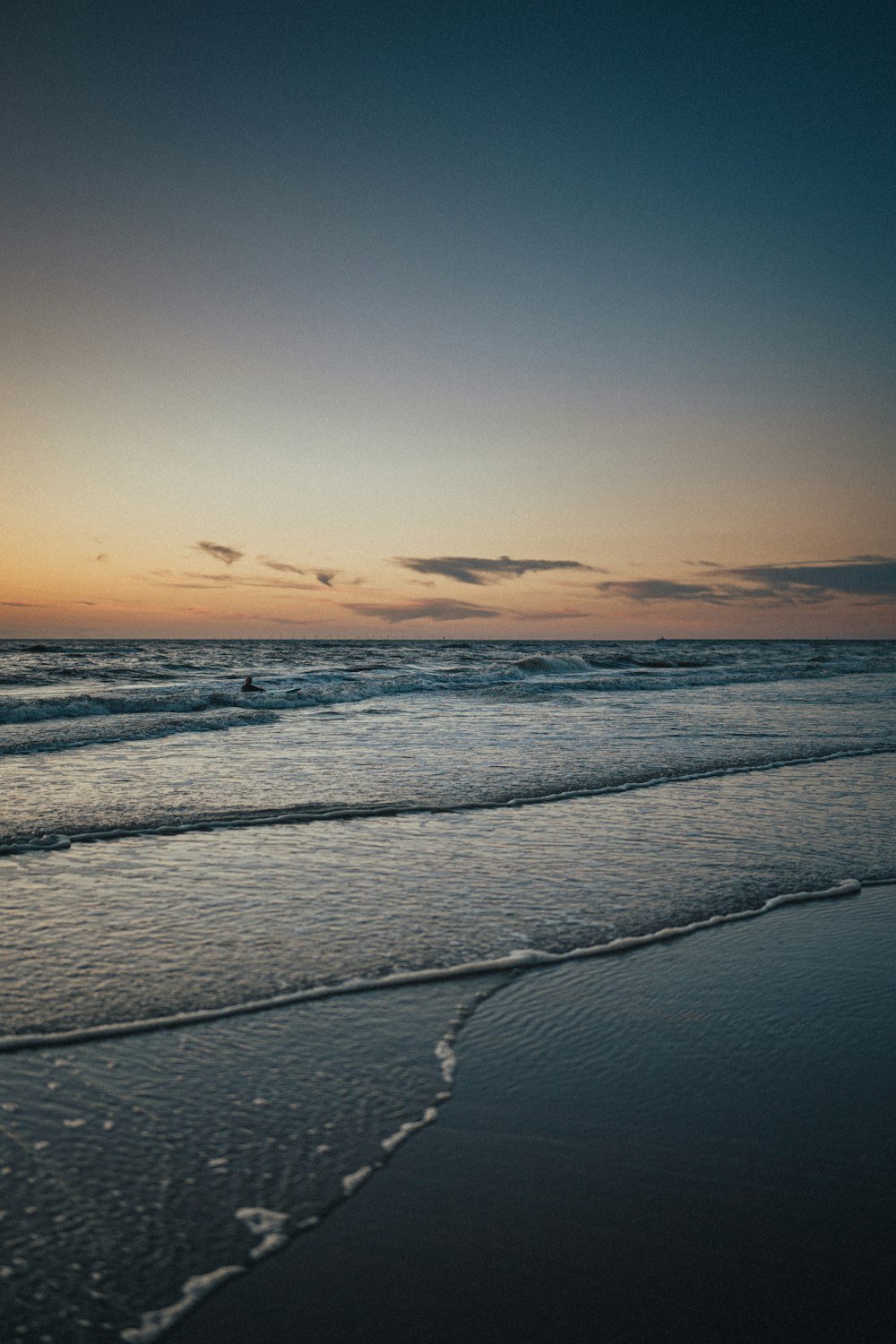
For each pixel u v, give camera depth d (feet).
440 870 16.43
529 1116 8.24
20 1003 10.15
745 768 29.86
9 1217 6.45
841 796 25.12
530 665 99.09
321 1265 6.17
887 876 16.88
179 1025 9.80
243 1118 7.98
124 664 109.91
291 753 32.37
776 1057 9.57
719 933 13.57
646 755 32.45
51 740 34.53
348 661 127.03
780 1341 5.58
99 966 11.35
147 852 17.24
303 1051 9.34
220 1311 5.69
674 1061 9.43
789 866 17.37
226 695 53.78
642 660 121.08
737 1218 6.86
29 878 15.24
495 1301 5.90
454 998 10.87
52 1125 7.72
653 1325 5.71
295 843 18.22
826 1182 7.36
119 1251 6.18
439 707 54.80
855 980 11.82
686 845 18.89
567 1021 10.35
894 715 50.85
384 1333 5.56
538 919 13.84
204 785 24.80
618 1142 7.84
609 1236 6.61
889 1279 6.23
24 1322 5.45
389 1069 9.04
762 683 83.82
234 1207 6.73
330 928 13.11
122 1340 5.37
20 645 211.20
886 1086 9.03
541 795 24.18
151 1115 7.97
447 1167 7.39
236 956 11.89
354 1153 7.52
